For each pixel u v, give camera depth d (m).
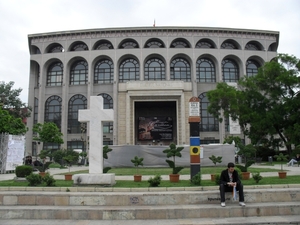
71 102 50.62
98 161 11.25
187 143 43.72
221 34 51.34
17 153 22.14
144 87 44.34
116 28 50.53
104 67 51.53
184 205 8.62
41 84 51.06
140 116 48.94
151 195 8.80
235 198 8.47
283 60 34.59
